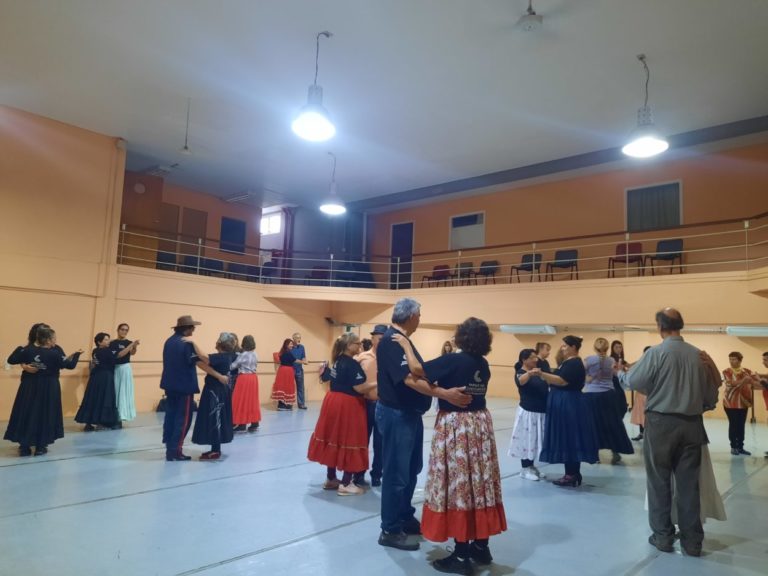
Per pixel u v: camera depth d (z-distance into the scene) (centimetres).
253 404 779
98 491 457
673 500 361
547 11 622
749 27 639
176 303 1033
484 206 1366
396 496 345
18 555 321
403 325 358
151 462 566
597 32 659
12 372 830
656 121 913
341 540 357
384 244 1563
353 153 1102
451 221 1427
